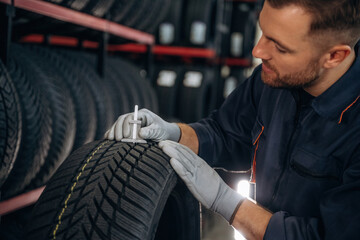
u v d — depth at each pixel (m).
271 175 1.29
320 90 1.15
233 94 1.53
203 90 4.31
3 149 1.48
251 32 6.20
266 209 1.26
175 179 1.17
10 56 1.87
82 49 3.48
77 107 2.25
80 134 2.28
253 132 1.41
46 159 1.97
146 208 1.00
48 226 0.98
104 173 1.05
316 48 1.02
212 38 4.75
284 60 1.06
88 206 0.98
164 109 4.28
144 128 1.19
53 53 2.41
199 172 1.17
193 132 1.45
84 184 1.03
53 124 1.97
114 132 1.22
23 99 1.75
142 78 3.43
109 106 2.58
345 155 1.10
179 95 4.33
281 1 0.98
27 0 1.78
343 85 1.11
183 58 4.93
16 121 1.52
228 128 1.50
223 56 5.90
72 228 0.95
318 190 1.17
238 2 6.12
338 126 1.13
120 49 4.48
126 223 0.96
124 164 1.08
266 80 1.15
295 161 1.20
